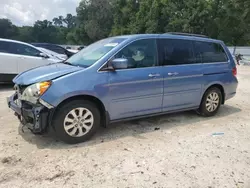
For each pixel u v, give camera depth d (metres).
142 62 4.71
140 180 3.19
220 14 38.41
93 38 61.31
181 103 5.29
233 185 3.14
